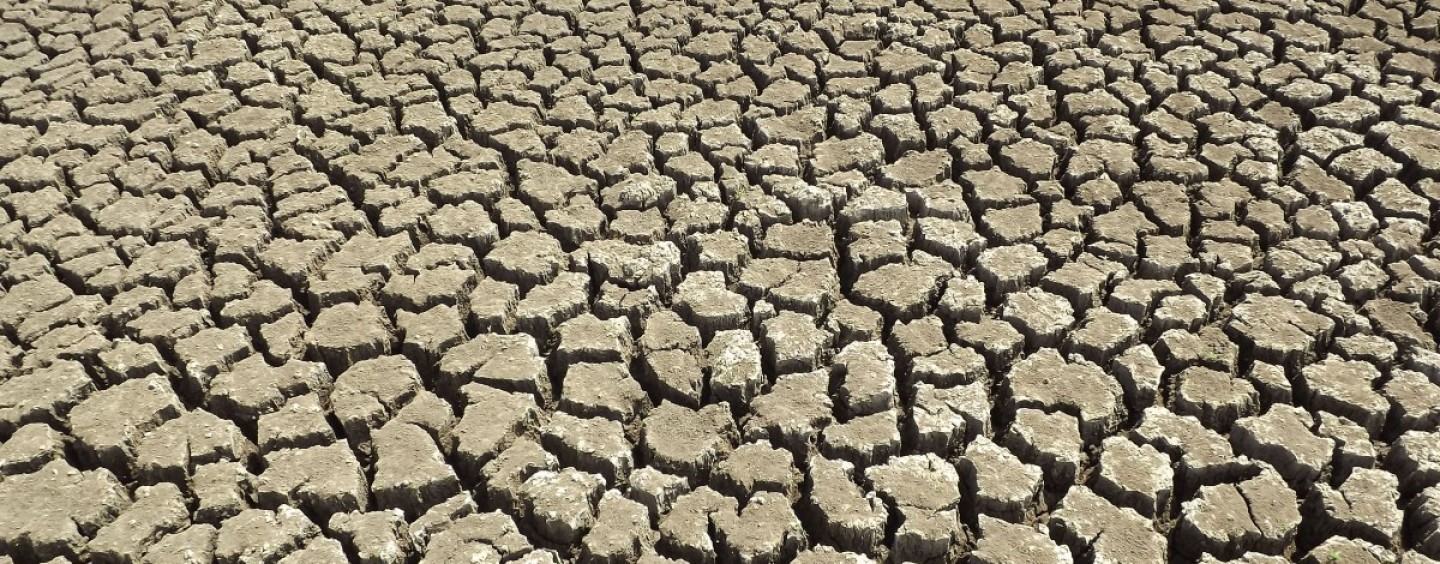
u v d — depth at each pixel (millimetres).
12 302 4477
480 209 5031
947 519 3531
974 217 5066
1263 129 5449
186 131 5652
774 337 4254
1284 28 6340
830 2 6719
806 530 3678
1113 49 6203
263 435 3879
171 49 6355
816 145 5465
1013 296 4434
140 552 3502
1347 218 4781
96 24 6680
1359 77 5859
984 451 3773
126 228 4926
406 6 6840
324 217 4973
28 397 3994
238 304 4453
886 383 4016
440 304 4480
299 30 6680
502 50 6359
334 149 5445
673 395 4086
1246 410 3951
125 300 4473
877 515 3561
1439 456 3660
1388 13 6453
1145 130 5551
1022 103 5742
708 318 4383
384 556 3451
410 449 3803
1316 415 3867
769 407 3982
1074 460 3715
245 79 6086
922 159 5332
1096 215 5012
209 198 5109
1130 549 3438
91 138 5527
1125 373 4051
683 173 5258
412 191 5191
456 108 5770
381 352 4305
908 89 5852
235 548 3473
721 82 6012
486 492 3750
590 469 3805
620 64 6219
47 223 4992
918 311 4434
